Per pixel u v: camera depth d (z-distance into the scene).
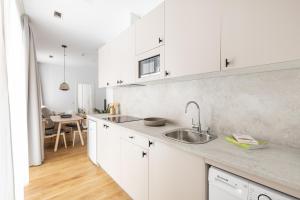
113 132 2.17
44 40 3.59
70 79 6.90
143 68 1.98
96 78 7.67
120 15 2.49
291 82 1.12
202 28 1.26
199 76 1.52
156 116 2.31
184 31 1.40
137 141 1.68
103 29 3.00
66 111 6.75
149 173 1.52
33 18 2.58
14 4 1.63
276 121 1.20
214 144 1.22
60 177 2.34
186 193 1.15
